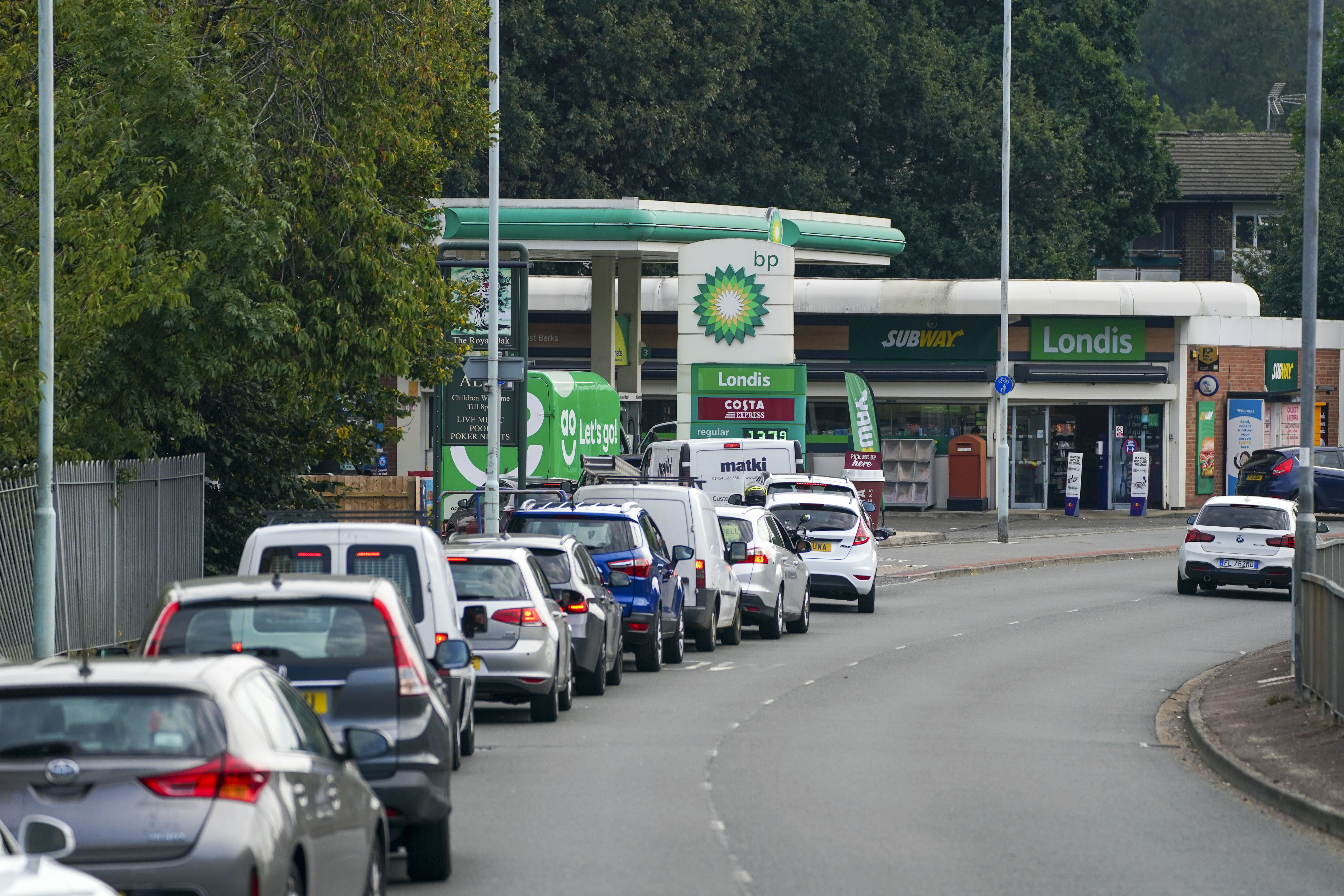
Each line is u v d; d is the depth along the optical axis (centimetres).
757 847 3300
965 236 18250
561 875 3052
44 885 1617
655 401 16400
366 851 2488
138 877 1978
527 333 8894
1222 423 15912
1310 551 5319
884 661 6844
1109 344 15700
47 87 4966
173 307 5575
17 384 5006
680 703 5588
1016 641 7631
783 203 17738
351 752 2511
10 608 5616
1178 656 7119
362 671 2925
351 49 6819
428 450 13888
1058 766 4403
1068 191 19100
